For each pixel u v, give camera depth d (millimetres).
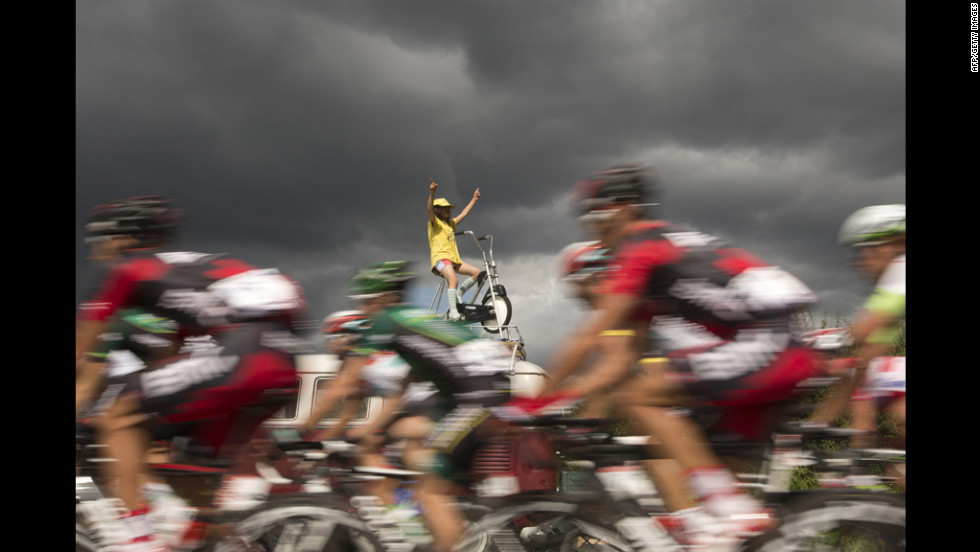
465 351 3219
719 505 2453
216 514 2852
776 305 2494
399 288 3410
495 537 2801
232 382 2826
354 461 3215
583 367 2684
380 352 3592
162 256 3066
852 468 2611
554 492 2799
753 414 2502
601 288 2607
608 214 2631
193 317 2932
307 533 2844
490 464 3111
